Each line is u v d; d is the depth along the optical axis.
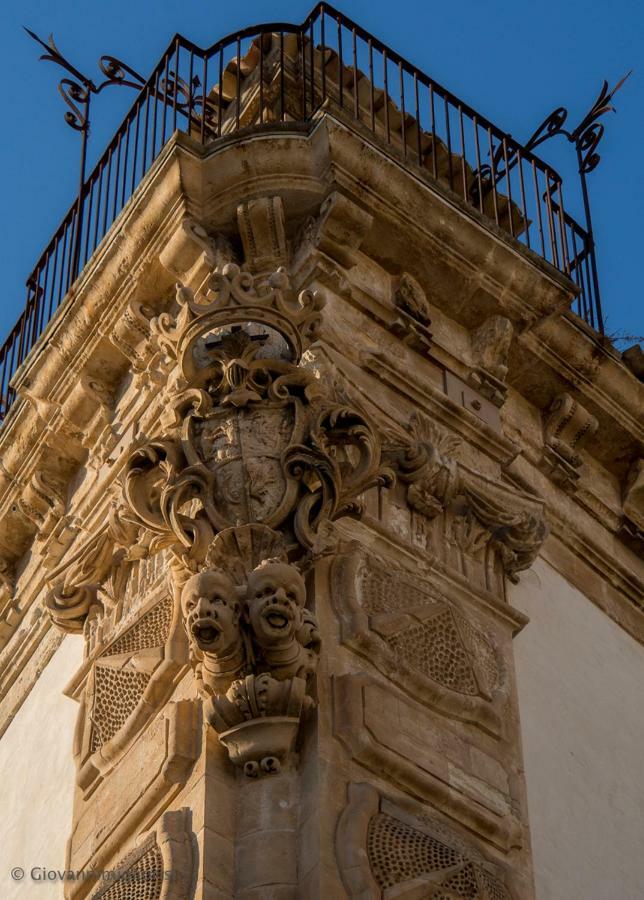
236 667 15.60
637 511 20.56
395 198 18.81
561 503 19.88
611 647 19.42
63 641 19.80
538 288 19.50
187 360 17.06
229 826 15.24
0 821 19.34
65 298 19.81
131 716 16.83
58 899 17.33
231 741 15.48
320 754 15.43
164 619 17.30
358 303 18.59
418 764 15.92
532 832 16.69
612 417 20.28
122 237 19.11
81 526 19.97
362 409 17.11
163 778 15.86
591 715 18.41
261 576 15.70
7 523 20.92
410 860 15.28
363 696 15.86
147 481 16.84
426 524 17.83
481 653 17.33
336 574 16.62
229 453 16.61
